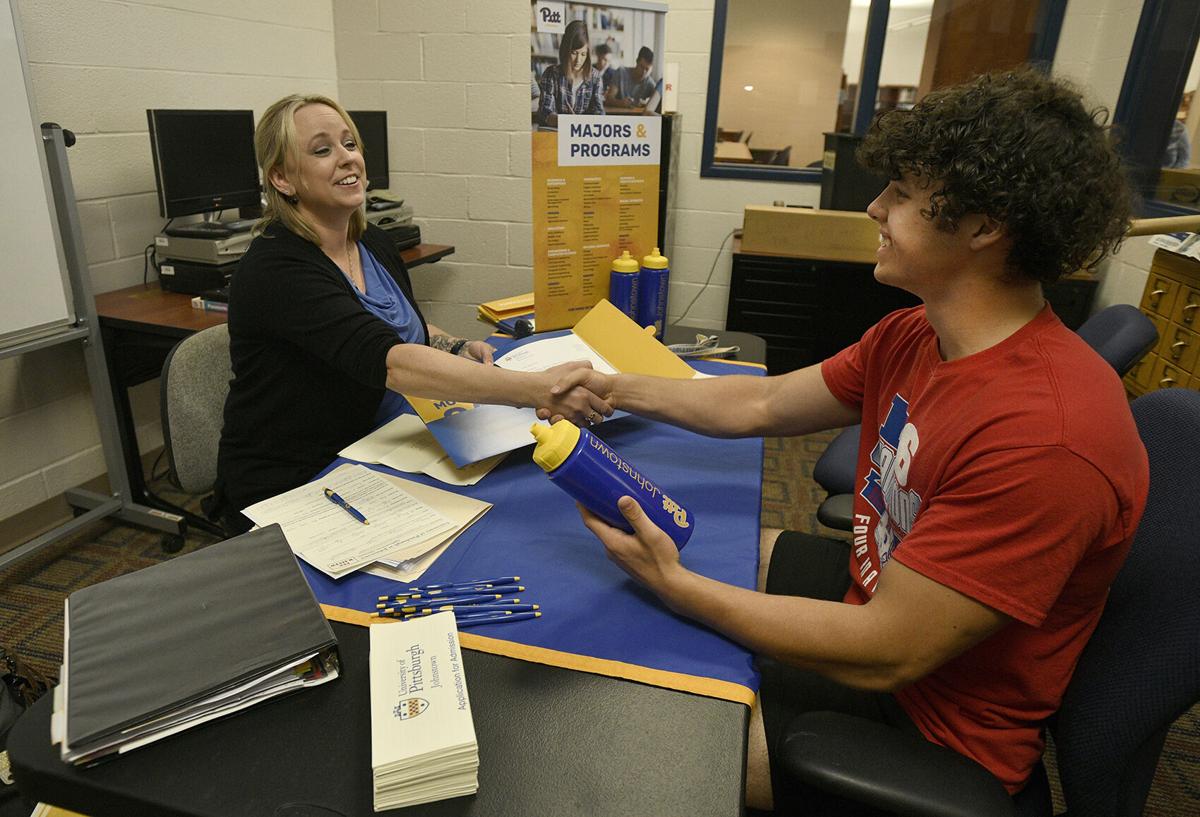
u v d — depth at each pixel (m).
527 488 1.05
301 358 1.32
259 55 2.93
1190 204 2.54
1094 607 0.76
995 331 0.75
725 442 1.21
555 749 0.62
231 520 1.45
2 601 1.96
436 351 1.16
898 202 0.76
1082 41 3.19
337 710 0.65
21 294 1.88
